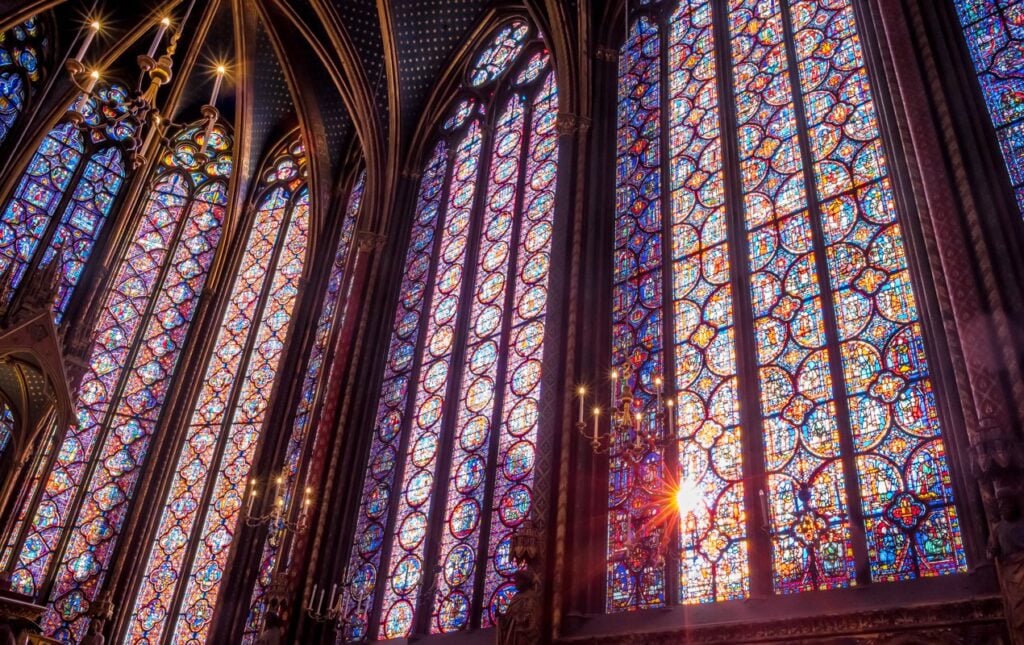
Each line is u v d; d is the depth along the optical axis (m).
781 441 10.84
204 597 17.16
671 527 11.14
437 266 17.64
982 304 9.02
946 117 10.41
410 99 20.31
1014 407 8.31
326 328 19.20
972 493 8.72
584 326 13.33
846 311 11.11
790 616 9.30
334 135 21.80
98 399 19.92
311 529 14.84
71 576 17.95
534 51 19.23
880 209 11.44
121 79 22.45
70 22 21.38
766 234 12.52
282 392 18.70
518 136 18.09
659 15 16.81
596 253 14.17
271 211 22.80
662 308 13.02
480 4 20.58
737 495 10.82
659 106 15.50
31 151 20.16
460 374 15.53
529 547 11.48
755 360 11.64
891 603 8.95
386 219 18.72
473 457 14.23
